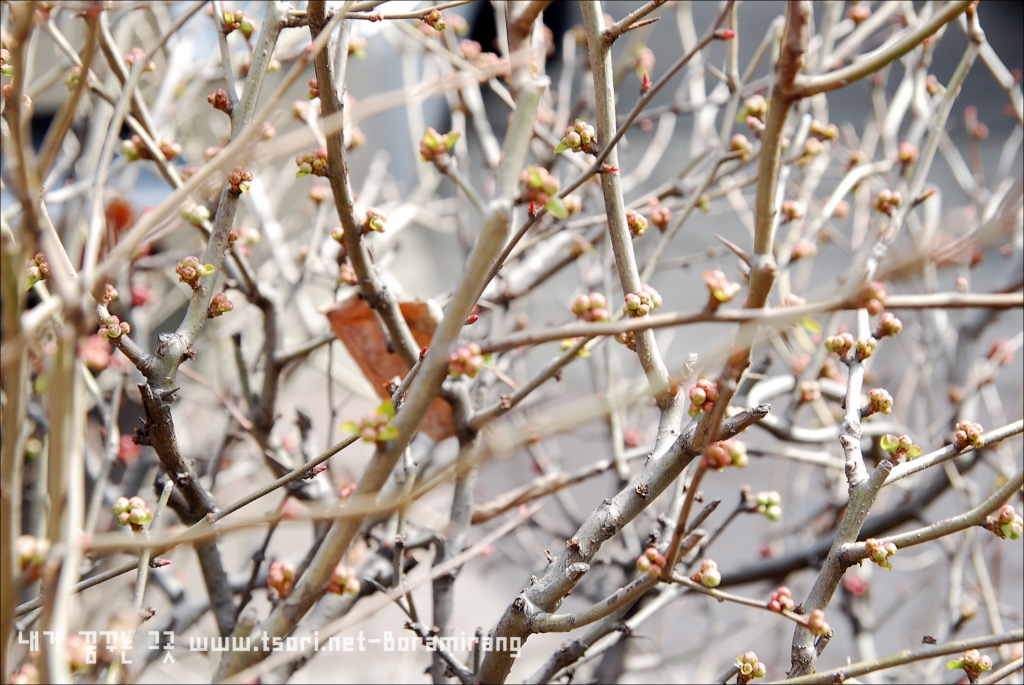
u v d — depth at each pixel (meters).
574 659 2.00
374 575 2.48
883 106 4.36
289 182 4.55
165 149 2.32
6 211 2.01
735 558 4.88
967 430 1.68
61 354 1.13
